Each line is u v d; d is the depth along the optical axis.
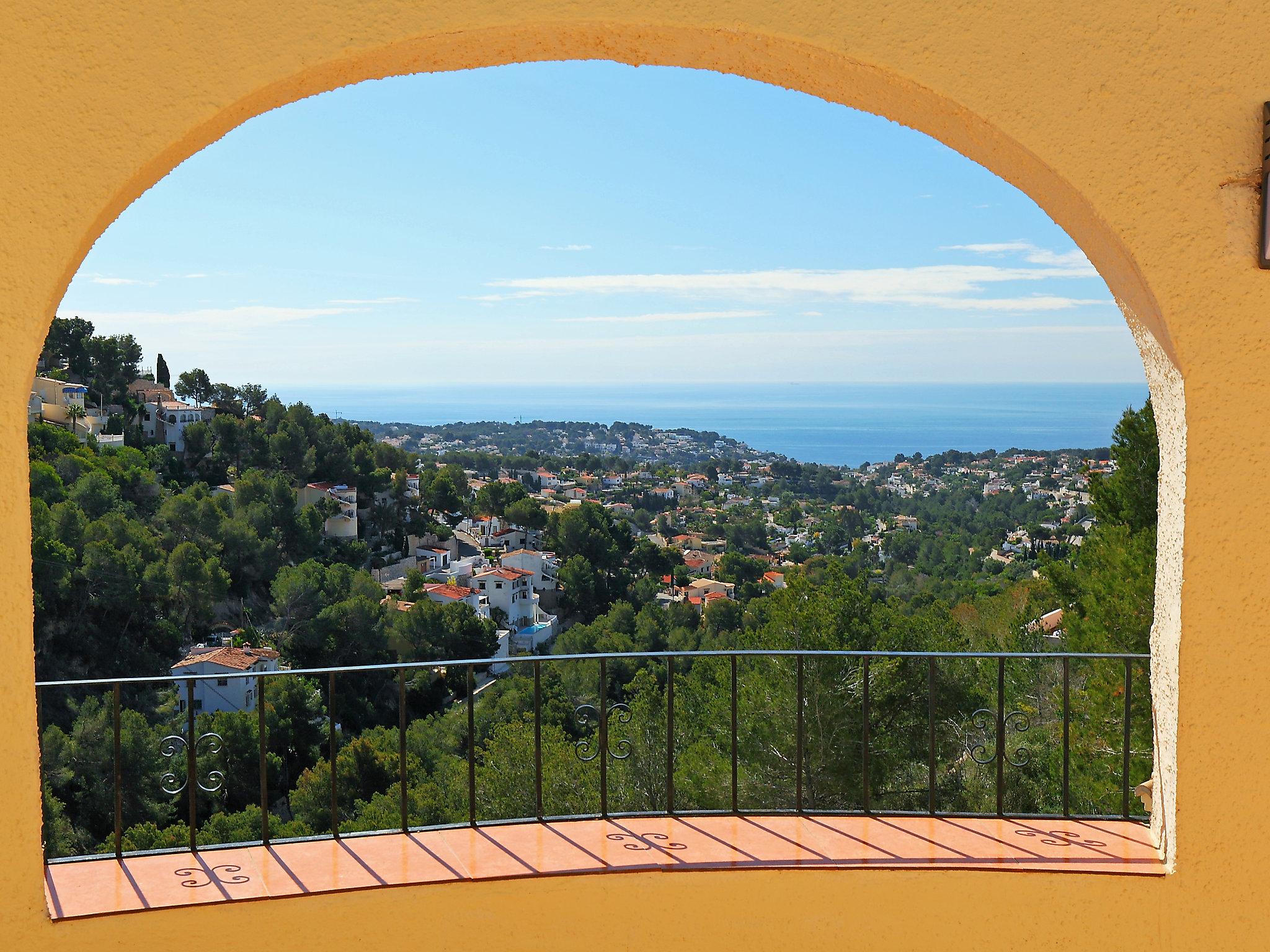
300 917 1.56
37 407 49.41
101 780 12.37
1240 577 1.49
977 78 1.46
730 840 1.77
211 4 1.39
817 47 1.47
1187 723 1.53
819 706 7.91
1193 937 1.56
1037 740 7.54
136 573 32.78
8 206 1.36
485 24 1.44
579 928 1.64
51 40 1.36
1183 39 1.45
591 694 17.61
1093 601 7.62
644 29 1.48
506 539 68.12
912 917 1.64
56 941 1.46
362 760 16.27
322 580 41.69
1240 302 1.47
